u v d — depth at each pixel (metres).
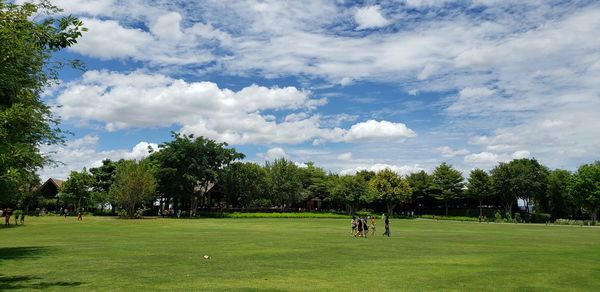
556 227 63.09
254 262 18.83
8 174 13.98
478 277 15.28
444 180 100.06
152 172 78.69
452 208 109.38
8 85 17.84
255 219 75.56
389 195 97.31
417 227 56.31
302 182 112.75
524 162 101.94
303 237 34.28
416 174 110.31
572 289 13.45
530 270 17.02
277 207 101.25
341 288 13.02
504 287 13.57
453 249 25.64
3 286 12.79
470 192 96.75
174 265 17.58
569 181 86.00
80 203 86.06
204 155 82.31
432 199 107.50
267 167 100.06
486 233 44.00
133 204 74.69
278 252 23.03
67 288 12.48
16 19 12.17
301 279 14.54
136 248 24.53
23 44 12.49
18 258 19.70
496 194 95.19
